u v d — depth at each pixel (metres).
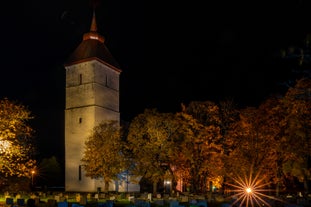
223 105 44.41
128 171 56.06
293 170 38.78
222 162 40.41
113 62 63.28
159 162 47.03
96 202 33.34
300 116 38.34
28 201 30.03
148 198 36.50
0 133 33.66
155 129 46.47
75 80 59.88
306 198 35.31
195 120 43.16
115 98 63.03
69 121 59.12
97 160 47.53
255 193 38.31
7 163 34.47
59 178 64.31
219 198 35.88
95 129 52.03
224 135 43.09
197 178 43.72
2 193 45.94
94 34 62.06
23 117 35.81
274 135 39.41
